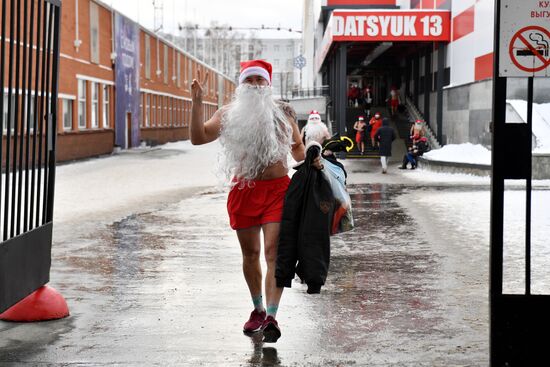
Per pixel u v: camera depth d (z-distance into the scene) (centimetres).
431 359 560
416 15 3569
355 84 6106
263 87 605
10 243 600
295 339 615
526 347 484
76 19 3941
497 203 478
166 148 5666
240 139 598
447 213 1523
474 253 1052
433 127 4075
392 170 3005
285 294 791
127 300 762
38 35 666
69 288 820
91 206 1711
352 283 848
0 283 577
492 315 485
